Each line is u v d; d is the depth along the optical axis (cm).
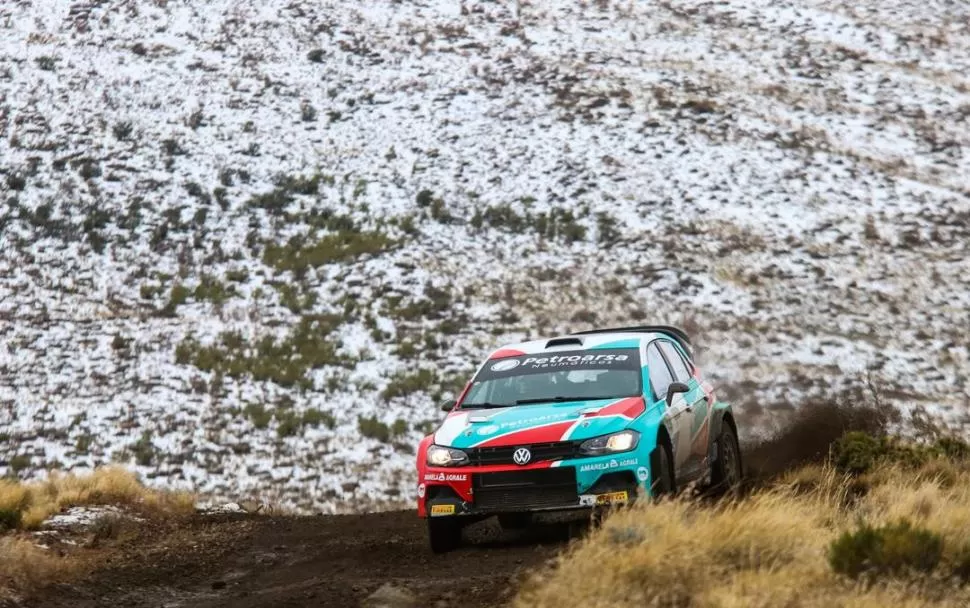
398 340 13288
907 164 18462
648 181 17850
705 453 4247
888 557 2603
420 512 3666
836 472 4781
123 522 5291
